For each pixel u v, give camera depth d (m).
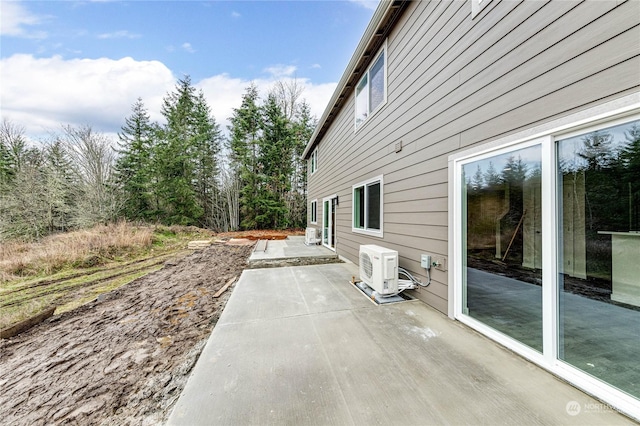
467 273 2.81
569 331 1.92
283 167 20.72
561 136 1.93
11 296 5.50
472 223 2.75
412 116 3.89
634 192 1.68
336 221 8.12
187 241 13.70
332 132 8.79
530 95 2.13
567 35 1.86
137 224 15.16
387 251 3.63
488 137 2.54
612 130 1.66
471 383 1.85
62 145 15.41
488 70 2.54
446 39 3.16
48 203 14.55
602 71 1.66
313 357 2.22
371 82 5.55
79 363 2.66
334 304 3.52
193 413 1.61
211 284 5.36
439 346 2.38
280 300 3.69
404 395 1.74
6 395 2.21
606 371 1.74
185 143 19.52
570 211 1.92
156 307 4.22
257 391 1.80
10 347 3.18
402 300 3.62
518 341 2.22
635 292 1.76
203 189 21.27
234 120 20.53
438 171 3.28
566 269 1.94
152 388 2.14
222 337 2.60
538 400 1.67
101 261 8.70
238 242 12.31
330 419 1.55
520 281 2.24
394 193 4.45
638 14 1.50
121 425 1.76
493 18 2.48
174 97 20.94
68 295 5.46
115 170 17.61
